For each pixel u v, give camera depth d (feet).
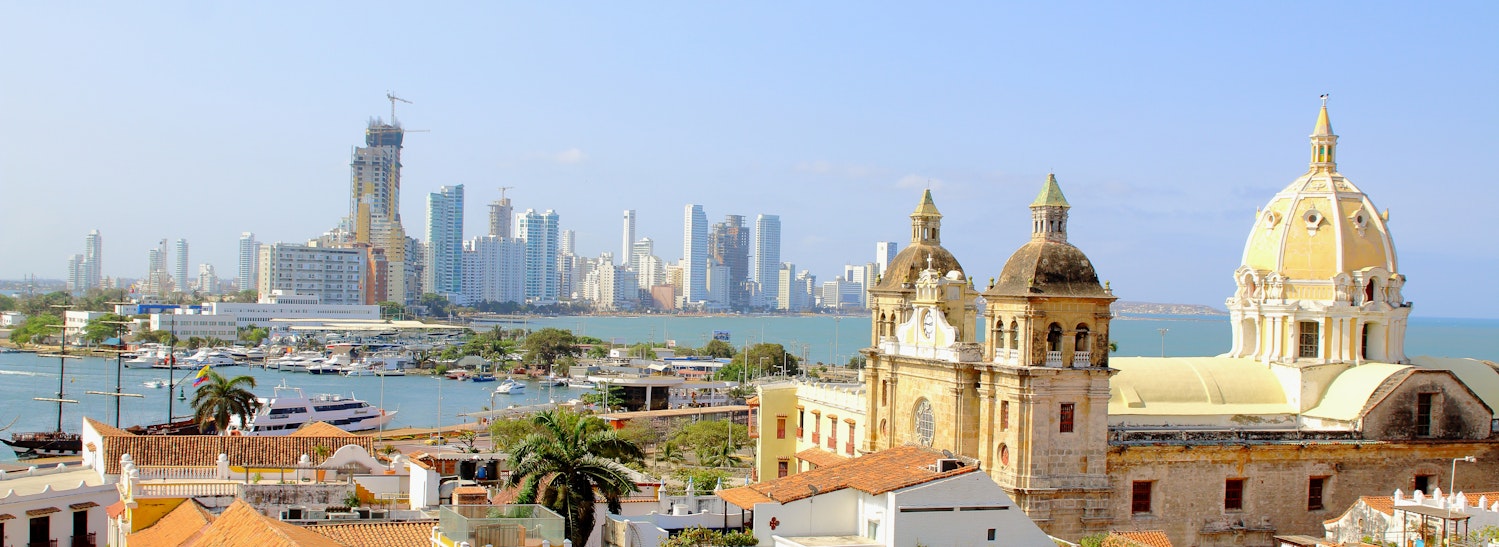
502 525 200.03
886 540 228.02
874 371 371.15
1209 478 317.83
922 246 390.83
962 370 317.83
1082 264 305.53
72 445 595.06
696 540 226.79
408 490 282.97
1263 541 319.47
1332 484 327.26
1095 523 303.07
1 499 257.96
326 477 279.69
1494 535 240.53
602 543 253.44
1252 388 353.92
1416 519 255.50
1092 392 302.45
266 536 180.14
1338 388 347.77
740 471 575.38
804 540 233.55
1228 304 384.47
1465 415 339.98
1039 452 298.56
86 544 272.10
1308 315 364.38
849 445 402.93
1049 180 312.71
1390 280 369.91
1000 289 308.81
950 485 229.86
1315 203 377.50
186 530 209.05
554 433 255.29
